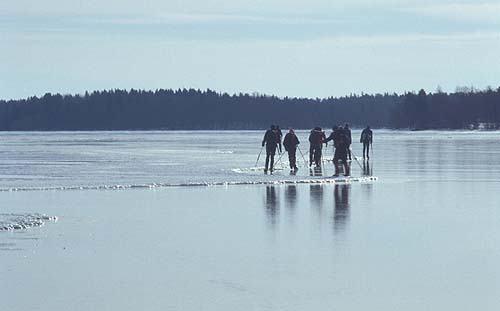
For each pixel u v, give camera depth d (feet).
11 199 123.34
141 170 195.62
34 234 87.04
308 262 71.77
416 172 186.29
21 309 56.08
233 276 66.18
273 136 185.57
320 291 61.21
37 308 56.34
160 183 152.15
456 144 390.21
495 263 71.20
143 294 60.23
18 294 60.13
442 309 56.34
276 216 102.47
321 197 126.82
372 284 63.46
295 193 134.00
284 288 62.18
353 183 155.33
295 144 197.88
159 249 77.97
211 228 91.76
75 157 271.08
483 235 86.22
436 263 71.31
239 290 61.52
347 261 72.18
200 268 69.26
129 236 85.81
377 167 206.59
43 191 136.87
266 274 66.90
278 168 205.87
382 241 82.43
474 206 113.50
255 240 83.20
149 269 68.74
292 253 75.92
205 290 61.52
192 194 132.16
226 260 72.69
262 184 152.35
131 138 615.98
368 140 235.61
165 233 87.86
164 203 117.70
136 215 103.35
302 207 112.47
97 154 297.53
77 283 63.72
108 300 58.49
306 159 254.27
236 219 99.55
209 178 167.02
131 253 75.92
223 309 56.13
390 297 59.41
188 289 61.82
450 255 74.95
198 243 81.35
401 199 123.44
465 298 59.11
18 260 72.43
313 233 87.81
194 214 104.47
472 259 73.10
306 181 157.48
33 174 180.14
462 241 82.43
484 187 144.77
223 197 126.93
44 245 80.12
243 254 75.41
